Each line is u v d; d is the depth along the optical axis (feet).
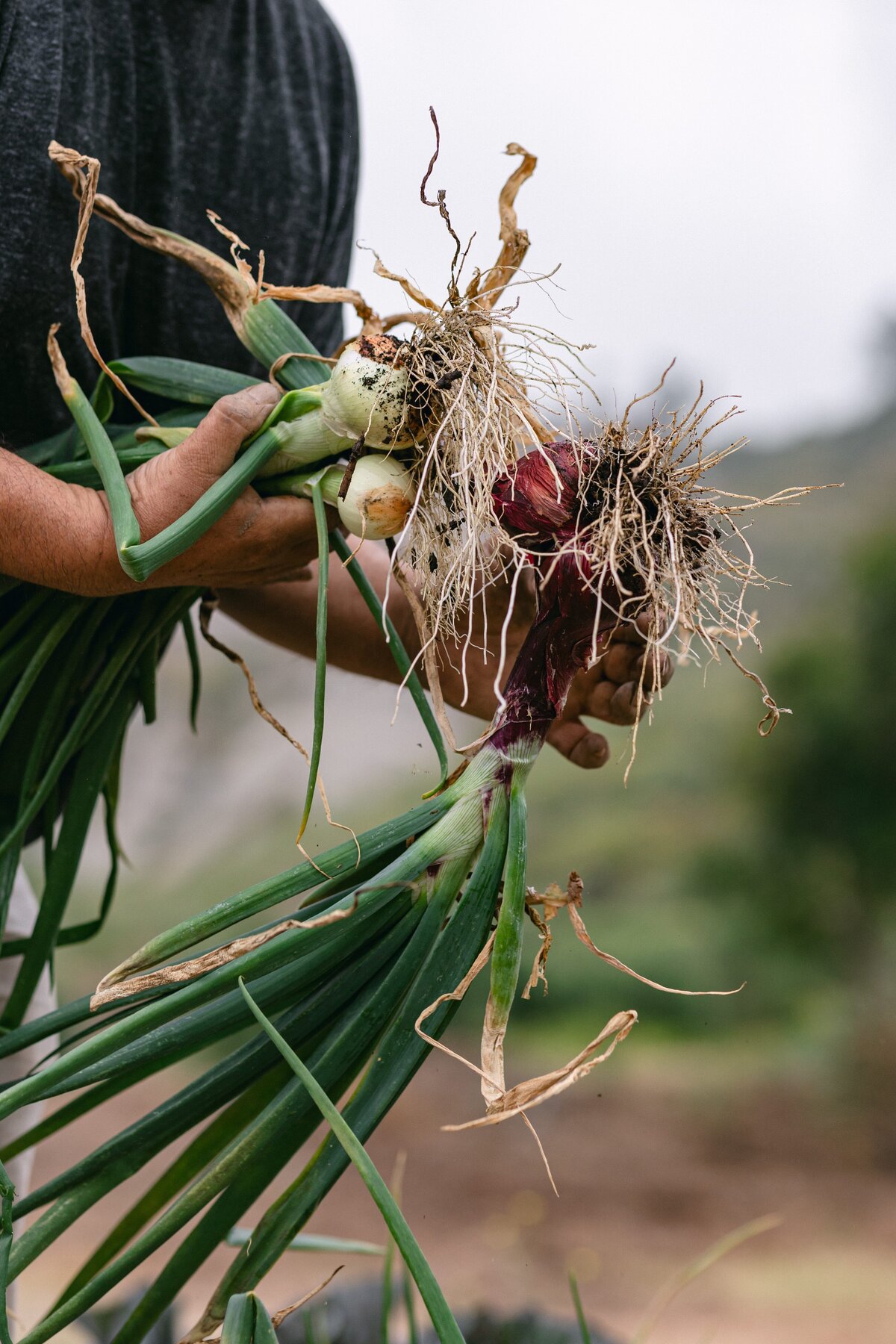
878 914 33.09
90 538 3.39
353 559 3.49
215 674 58.13
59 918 3.76
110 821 4.10
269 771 56.49
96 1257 3.30
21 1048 3.30
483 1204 20.68
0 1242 3.12
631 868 45.21
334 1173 3.07
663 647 3.34
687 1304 16.26
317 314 4.62
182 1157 3.28
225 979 3.07
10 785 3.90
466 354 3.32
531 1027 34.22
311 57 4.43
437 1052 31.24
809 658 33.81
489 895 3.16
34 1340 3.03
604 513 3.18
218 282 3.62
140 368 3.72
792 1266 18.13
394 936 3.16
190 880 51.06
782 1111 26.58
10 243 3.78
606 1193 21.54
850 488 52.70
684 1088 28.71
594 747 4.12
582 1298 16.14
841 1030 29.27
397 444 3.34
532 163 3.50
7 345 3.89
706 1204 21.21
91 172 3.34
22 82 3.76
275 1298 13.32
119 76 3.97
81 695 3.93
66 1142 22.76
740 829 37.22
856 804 32.96
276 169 4.28
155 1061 3.37
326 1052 3.11
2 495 3.32
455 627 3.81
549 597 3.22
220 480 3.33
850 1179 22.76
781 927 34.14
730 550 3.56
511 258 3.50
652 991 34.96
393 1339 5.91
